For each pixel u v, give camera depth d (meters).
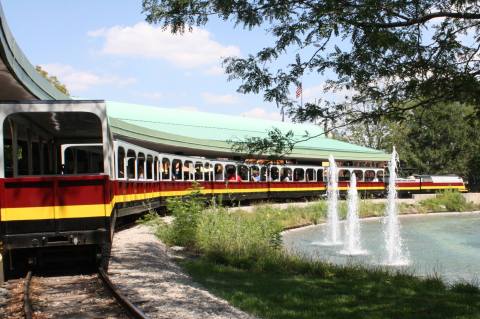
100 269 11.41
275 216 32.81
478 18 7.90
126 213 19.73
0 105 11.15
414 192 56.28
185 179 31.47
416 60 7.99
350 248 24.08
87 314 8.27
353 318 9.30
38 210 11.32
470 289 12.85
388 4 7.55
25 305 8.44
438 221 40.06
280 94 8.73
